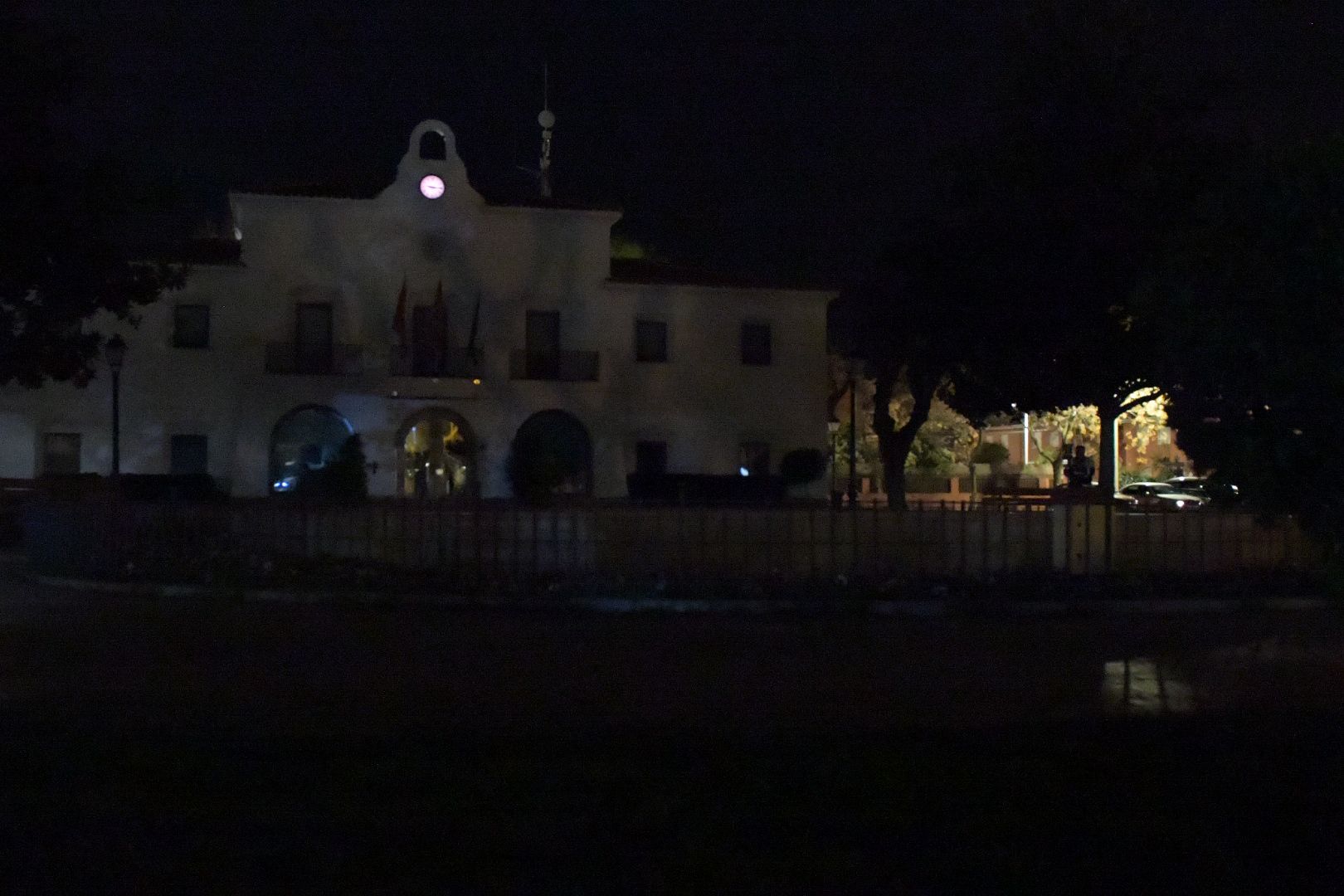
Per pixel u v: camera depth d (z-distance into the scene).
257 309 36.81
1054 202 23.48
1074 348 24.73
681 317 39.34
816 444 40.12
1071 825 6.84
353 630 14.84
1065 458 52.31
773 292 39.91
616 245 47.22
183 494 34.12
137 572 19.22
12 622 15.30
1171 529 18.52
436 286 37.62
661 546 17.98
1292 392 6.47
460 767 7.85
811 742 8.67
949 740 8.77
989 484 56.31
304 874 6.00
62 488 32.34
